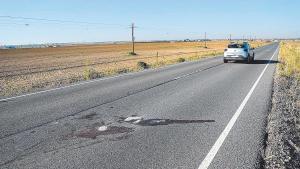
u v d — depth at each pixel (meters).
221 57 39.38
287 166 4.97
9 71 28.30
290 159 5.25
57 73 23.83
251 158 5.22
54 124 7.36
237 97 10.70
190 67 23.78
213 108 8.98
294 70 19.59
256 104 9.54
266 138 6.34
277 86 13.31
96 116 8.13
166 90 12.37
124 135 6.50
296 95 11.59
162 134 6.55
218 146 5.80
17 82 18.17
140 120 7.71
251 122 7.46
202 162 5.06
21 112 8.63
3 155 5.38
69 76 20.97
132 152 5.50
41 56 62.25
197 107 9.13
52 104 9.76
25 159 5.20
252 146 5.80
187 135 6.47
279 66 22.89
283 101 10.20
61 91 12.47
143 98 10.63
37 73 24.25
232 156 5.31
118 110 8.81
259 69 21.31
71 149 5.67
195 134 6.53
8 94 12.16
